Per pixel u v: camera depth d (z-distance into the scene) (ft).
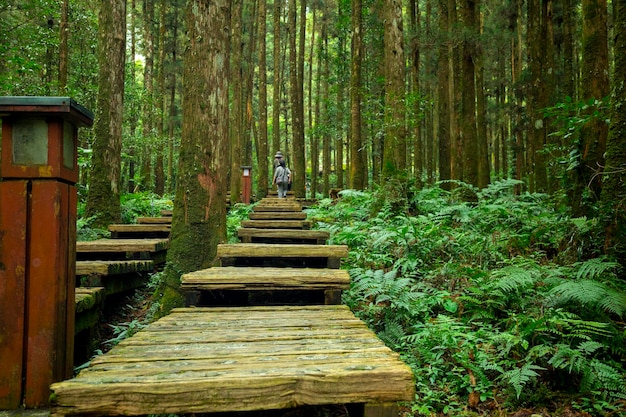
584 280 13.62
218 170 17.39
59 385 6.13
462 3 42.06
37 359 7.51
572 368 10.91
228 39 17.99
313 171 94.12
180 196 17.06
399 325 14.20
